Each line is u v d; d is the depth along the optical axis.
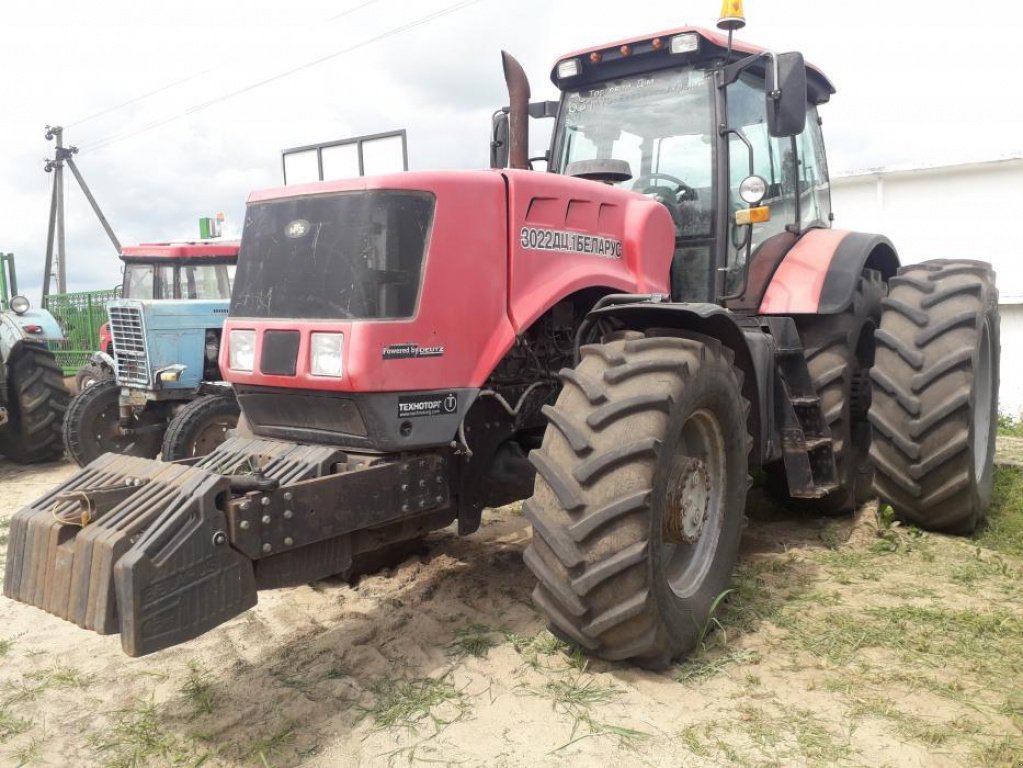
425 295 2.61
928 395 3.65
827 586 3.27
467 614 3.05
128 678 2.68
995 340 4.18
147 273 6.64
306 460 2.55
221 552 2.19
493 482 3.02
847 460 4.06
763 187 3.56
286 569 2.42
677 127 3.91
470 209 2.72
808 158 4.73
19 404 7.00
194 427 5.21
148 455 6.32
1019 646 2.71
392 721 2.33
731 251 3.85
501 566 3.58
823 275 3.98
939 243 9.31
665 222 3.50
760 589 3.21
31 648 2.98
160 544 2.08
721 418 2.82
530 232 2.89
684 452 2.83
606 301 2.96
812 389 3.83
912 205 9.44
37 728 2.41
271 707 2.45
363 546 2.69
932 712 2.31
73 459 6.24
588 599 2.38
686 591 2.72
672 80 3.95
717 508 2.89
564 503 2.36
